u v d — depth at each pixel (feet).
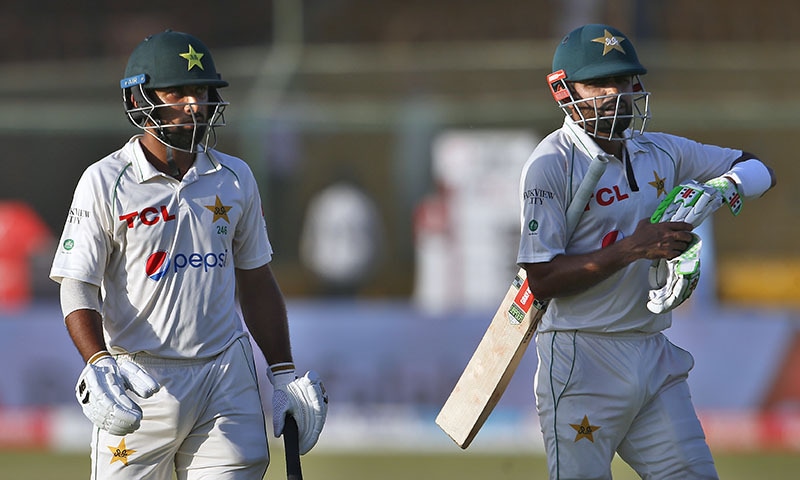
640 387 45.52
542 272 45.06
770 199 120.37
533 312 47.42
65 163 118.62
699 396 99.45
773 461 92.79
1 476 87.20
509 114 112.47
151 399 43.45
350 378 101.14
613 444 46.16
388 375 100.99
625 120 45.03
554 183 45.27
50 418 100.37
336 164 113.39
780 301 116.06
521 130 112.57
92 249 42.50
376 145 113.80
